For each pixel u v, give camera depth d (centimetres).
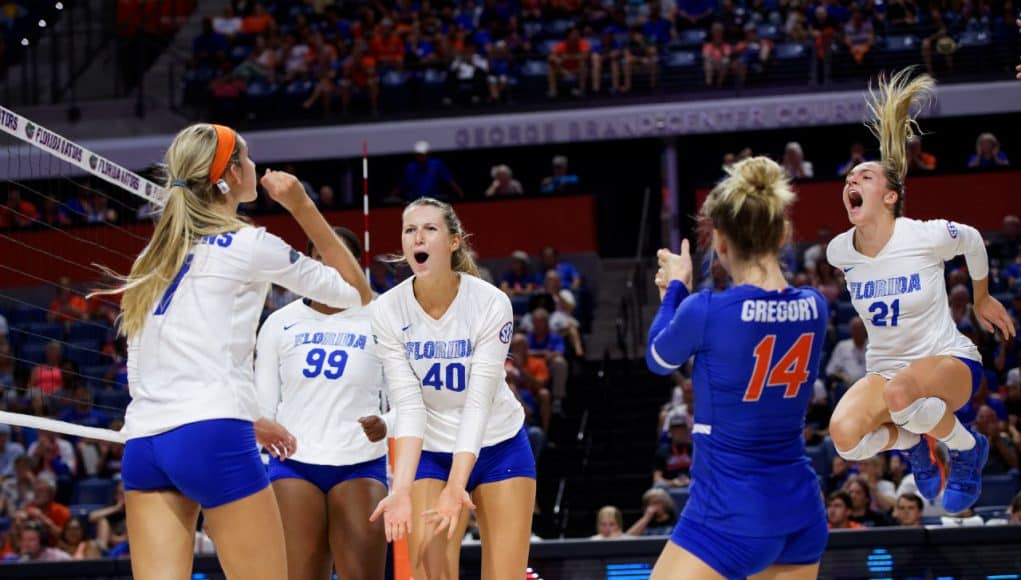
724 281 1062
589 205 1532
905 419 466
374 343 495
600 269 1566
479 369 418
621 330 1395
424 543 432
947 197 1457
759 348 351
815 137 1725
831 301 1245
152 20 1877
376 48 1686
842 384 1077
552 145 1798
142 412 354
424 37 1712
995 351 1150
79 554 901
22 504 1012
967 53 1534
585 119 1573
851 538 623
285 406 492
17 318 1353
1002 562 612
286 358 495
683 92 1580
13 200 1409
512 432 446
